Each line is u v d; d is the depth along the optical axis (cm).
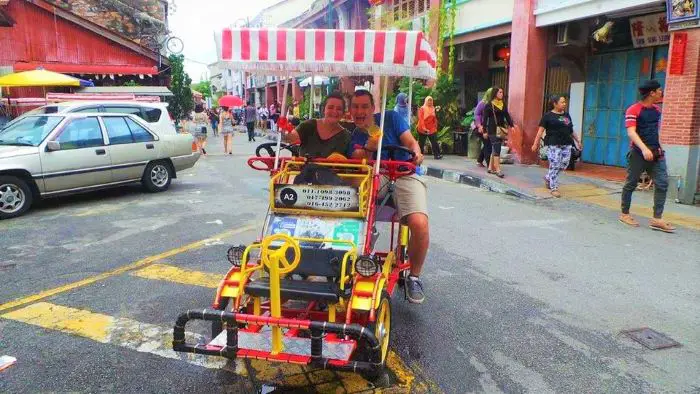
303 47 357
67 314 455
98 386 345
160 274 554
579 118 1356
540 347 403
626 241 681
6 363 370
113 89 1767
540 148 1295
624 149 1240
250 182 1157
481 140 1253
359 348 354
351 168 406
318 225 380
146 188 1024
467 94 1770
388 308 365
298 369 367
